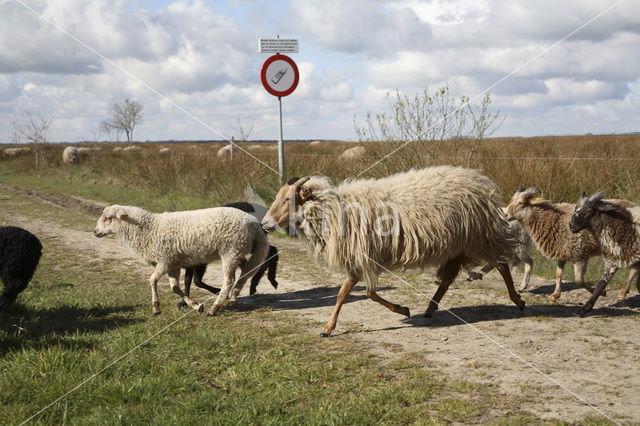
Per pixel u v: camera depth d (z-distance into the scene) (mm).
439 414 3477
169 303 6637
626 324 5402
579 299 6508
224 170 15367
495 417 3410
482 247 5746
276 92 11266
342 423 3344
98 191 19328
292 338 5207
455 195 5527
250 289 6969
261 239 6551
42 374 4090
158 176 18141
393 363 4438
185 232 6125
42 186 22422
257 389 3938
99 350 4664
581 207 5727
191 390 3934
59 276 8109
